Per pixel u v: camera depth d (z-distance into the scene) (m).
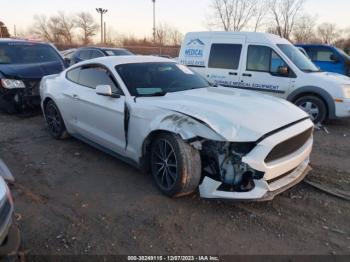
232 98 4.08
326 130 6.84
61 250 2.97
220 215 3.48
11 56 8.21
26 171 4.60
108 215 3.49
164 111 3.74
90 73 5.05
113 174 4.48
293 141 3.53
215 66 8.23
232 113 3.53
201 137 3.38
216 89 4.68
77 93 5.09
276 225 3.31
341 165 4.84
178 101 3.89
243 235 3.16
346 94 6.91
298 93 7.23
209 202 3.71
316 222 3.37
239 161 3.29
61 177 4.40
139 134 4.01
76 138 5.68
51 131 6.03
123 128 4.26
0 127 6.72
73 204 3.72
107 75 4.69
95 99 4.68
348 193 3.94
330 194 3.91
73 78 5.43
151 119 3.83
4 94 7.34
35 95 7.47
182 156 3.47
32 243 3.05
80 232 3.21
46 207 3.66
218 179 3.48
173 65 5.15
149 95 4.27
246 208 3.61
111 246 3.02
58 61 8.62
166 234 3.18
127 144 4.29
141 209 3.59
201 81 5.04
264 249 2.97
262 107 3.78
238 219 3.41
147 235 3.16
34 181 4.29
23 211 3.57
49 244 3.04
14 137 6.08
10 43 8.55
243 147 3.30
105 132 4.68
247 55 7.78
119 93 4.38
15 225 2.44
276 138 3.30
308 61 7.88
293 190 4.02
